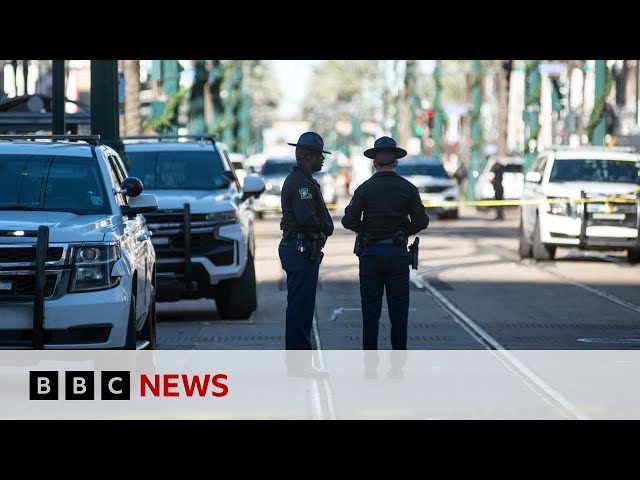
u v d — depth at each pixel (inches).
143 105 3417.8
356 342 1213.7
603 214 2146.9
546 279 1884.8
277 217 4101.9
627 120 5088.6
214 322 1392.7
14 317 863.1
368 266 992.9
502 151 5012.3
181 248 1378.0
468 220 3890.3
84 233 877.2
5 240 864.3
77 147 983.0
